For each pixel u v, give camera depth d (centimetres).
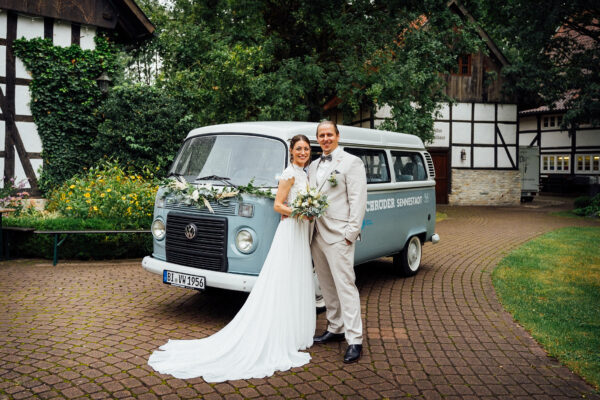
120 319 491
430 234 772
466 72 2098
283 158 487
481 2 1866
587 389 352
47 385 336
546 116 3156
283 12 1672
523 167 2353
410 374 375
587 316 522
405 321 510
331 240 412
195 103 1245
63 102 1209
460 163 2111
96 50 1255
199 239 482
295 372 374
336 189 415
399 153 701
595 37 1831
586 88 1856
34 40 1168
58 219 802
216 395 330
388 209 643
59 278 657
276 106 1323
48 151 1190
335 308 443
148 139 1130
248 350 388
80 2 1222
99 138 1173
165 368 364
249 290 446
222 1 1554
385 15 1501
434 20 1479
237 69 1220
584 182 2941
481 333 474
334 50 1627
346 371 379
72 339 428
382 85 1398
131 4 1266
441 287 657
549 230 1283
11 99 1148
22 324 465
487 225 1397
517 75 2041
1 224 765
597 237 1116
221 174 503
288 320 404
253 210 459
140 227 816
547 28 1747
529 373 380
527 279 693
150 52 1410
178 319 497
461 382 362
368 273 745
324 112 1889
